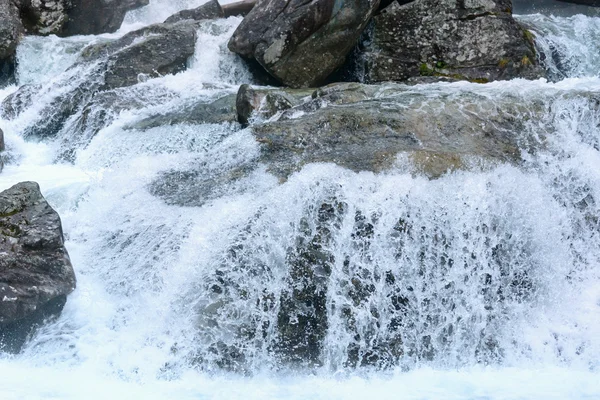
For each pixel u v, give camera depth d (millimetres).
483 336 6805
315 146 7617
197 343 6324
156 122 9969
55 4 13734
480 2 11023
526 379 6078
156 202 7402
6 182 8914
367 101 8414
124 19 15922
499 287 7023
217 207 6984
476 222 7004
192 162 7973
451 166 7164
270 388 5828
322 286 6566
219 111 9938
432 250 6848
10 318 6191
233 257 6598
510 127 7969
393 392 5727
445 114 8039
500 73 10906
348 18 10867
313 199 6832
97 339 6359
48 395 5402
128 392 5594
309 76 11039
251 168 7477
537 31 12109
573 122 8023
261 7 11156
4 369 5926
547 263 7230
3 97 12031
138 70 11414
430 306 6750
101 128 10328
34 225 6766
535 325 6930
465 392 5711
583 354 6648
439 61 10961
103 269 7023
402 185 6945
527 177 7414
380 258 6711
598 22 12805
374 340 6555
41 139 10828
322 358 6422
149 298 6664
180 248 6797
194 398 5539
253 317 6453
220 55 11695
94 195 7945
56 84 11234
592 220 7582
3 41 12648
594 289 7254
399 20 11148
